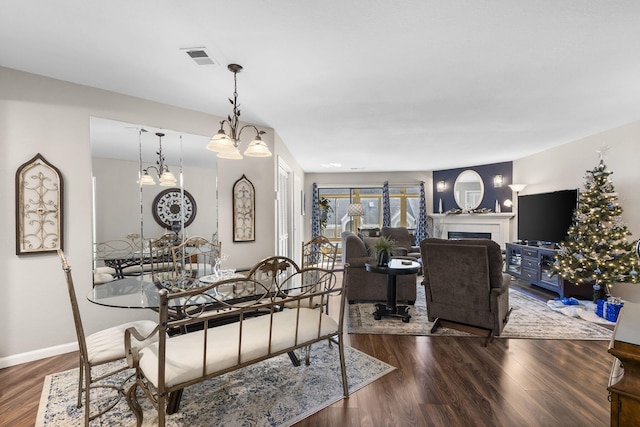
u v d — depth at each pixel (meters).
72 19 1.81
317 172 8.59
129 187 3.12
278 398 2.03
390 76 2.56
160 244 3.32
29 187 2.54
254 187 3.99
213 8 1.70
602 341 2.94
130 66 2.41
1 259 2.45
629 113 3.54
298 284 2.46
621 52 2.18
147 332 2.02
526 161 6.11
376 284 4.18
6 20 1.82
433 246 3.12
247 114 3.57
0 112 2.43
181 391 1.89
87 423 1.68
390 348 2.80
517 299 4.40
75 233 2.76
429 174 8.23
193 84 2.75
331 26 1.87
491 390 2.12
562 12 1.74
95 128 2.90
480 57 2.25
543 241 5.11
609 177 4.16
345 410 1.91
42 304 2.61
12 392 2.12
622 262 3.64
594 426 1.76
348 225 8.82
